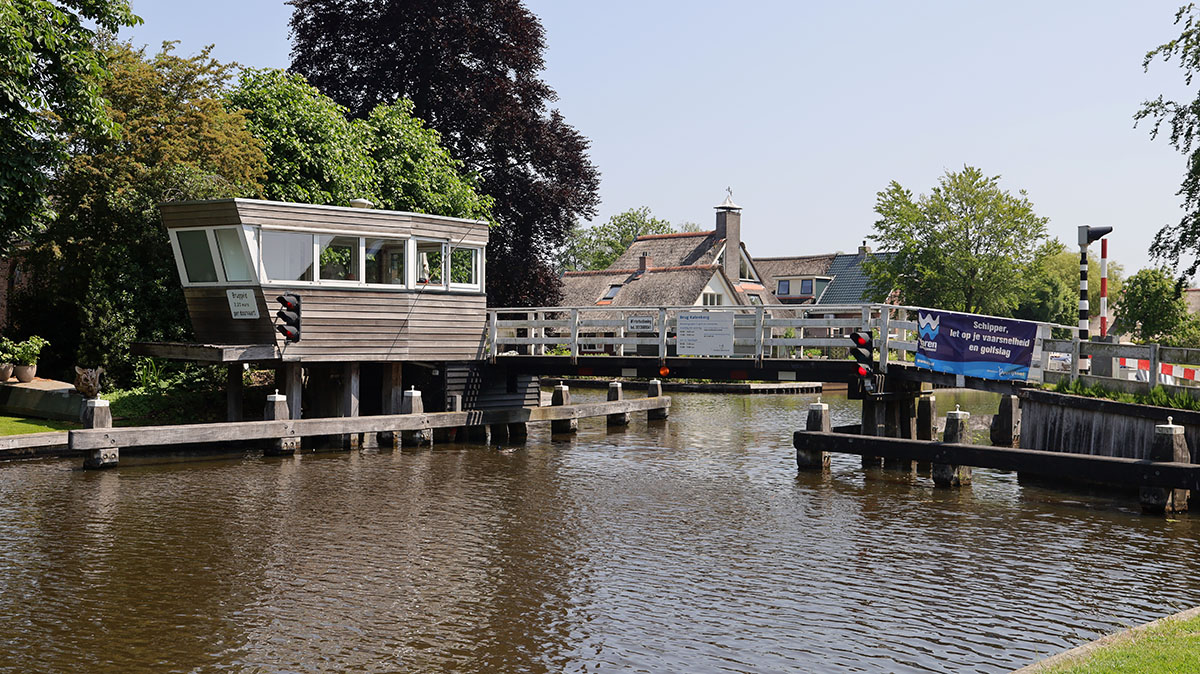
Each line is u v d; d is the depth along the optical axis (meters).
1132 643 7.62
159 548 13.12
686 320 23.59
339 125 31.98
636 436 27.25
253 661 9.22
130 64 26.83
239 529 14.27
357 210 22.67
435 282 24.47
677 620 10.43
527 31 38.50
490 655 9.41
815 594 11.37
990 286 50.91
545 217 38.97
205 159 26.66
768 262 76.94
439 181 35.25
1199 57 25.47
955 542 13.92
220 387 26.02
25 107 19.31
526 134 38.25
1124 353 18.14
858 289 70.75
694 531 14.59
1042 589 11.58
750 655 9.41
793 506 16.55
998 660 9.28
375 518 15.16
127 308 24.92
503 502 16.64
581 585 11.70
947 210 51.09
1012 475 20.16
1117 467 15.71
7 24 17.86
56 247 24.27
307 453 21.84
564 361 24.95
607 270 68.31
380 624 10.26
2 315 31.39
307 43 37.81
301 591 11.34
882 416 21.14
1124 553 13.30
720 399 42.59
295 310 20.69
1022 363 19.75
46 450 20.45
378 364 25.75
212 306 22.50
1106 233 20.03
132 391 24.50
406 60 37.03
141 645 9.59
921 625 10.27
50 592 11.17
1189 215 26.11
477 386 25.84
